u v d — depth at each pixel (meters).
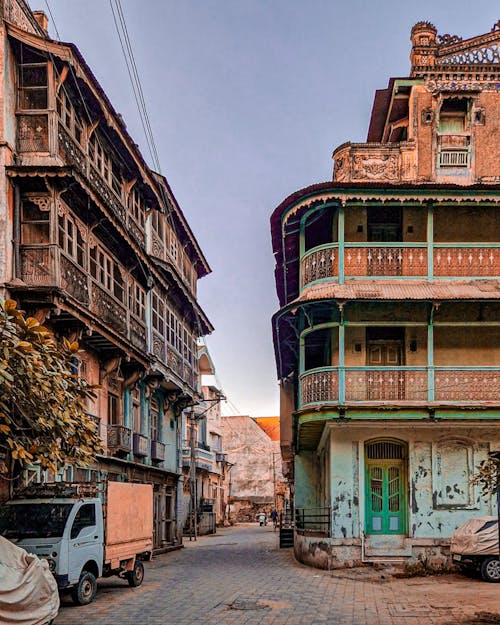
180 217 28.03
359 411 19.22
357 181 21.97
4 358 9.81
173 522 28.52
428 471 19.55
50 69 16.23
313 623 11.37
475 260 20.00
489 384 19.31
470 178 21.89
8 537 12.56
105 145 20.34
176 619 11.70
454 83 22.33
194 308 29.41
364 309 20.44
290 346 24.64
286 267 24.02
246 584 16.25
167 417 28.92
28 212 15.79
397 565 19.00
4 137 15.46
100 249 19.38
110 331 18.45
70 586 12.57
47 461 10.87
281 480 69.50
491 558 16.66
